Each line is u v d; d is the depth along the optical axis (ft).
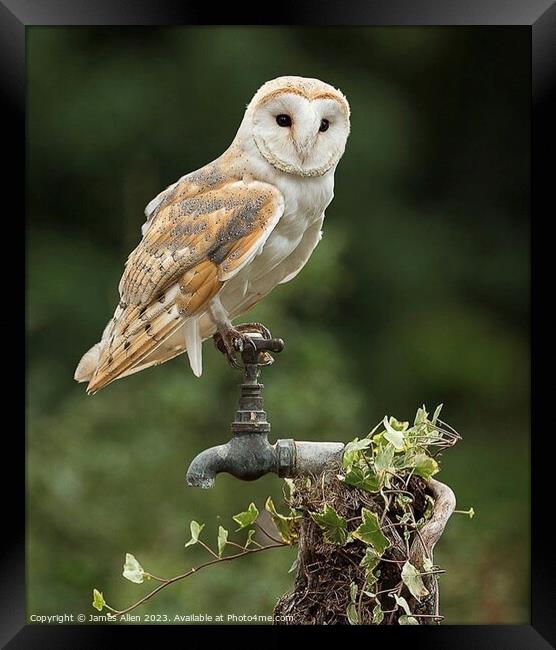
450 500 18.61
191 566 36.63
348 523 18.94
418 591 17.65
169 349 22.91
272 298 40.91
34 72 50.65
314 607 19.24
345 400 39.99
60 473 38.99
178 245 21.75
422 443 18.89
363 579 18.89
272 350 20.13
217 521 37.91
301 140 21.75
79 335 48.47
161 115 50.96
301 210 22.36
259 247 21.65
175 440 39.83
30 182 50.11
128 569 19.99
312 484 19.47
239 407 19.81
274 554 36.42
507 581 36.47
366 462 18.51
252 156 22.21
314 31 52.85
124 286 22.33
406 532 18.31
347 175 52.75
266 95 22.00
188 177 22.85
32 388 45.80
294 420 39.14
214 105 51.26
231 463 19.53
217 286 21.57
